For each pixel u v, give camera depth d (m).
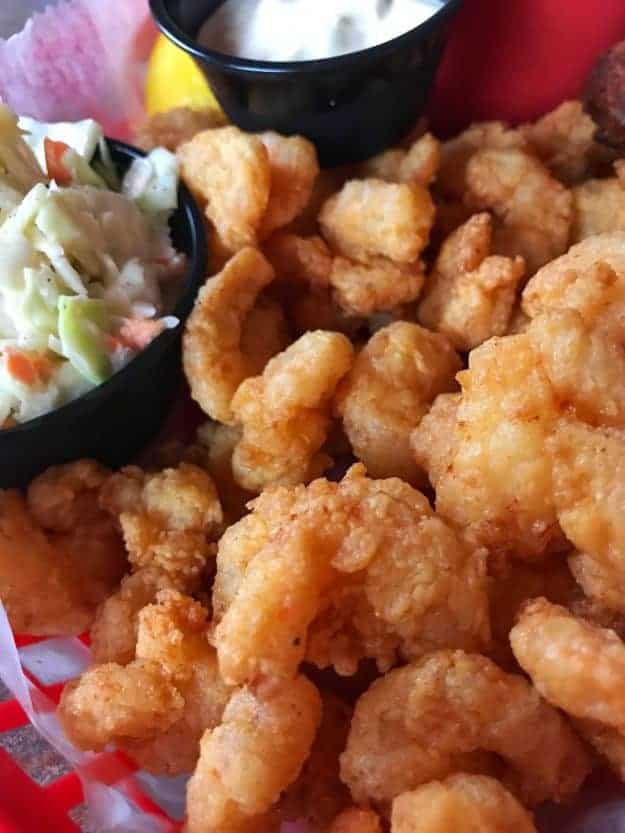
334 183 0.17
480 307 0.14
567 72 0.17
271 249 0.16
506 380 0.12
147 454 0.15
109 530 0.14
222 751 0.10
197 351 0.14
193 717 0.12
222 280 0.14
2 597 0.13
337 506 0.11
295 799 0.11
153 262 0.15
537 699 0.11
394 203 0.15
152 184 0.15
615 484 0.11
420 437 0.13
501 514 0.12
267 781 0.10
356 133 0.16
